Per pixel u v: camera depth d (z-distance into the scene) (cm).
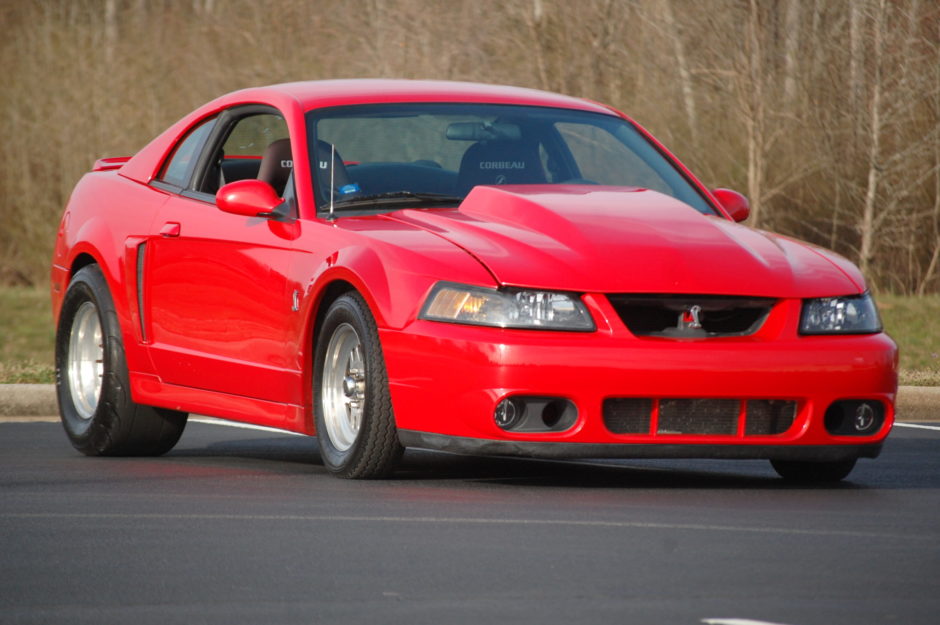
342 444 1627
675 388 1470
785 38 4700
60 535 1284
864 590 1055
